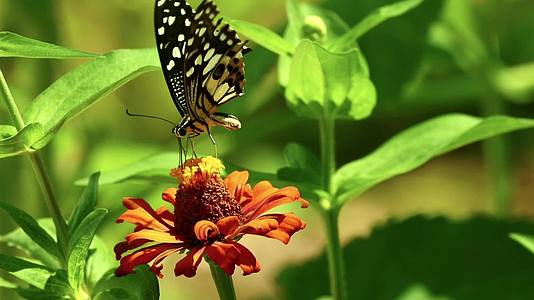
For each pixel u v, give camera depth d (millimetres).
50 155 1189
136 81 1462
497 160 1244
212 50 982
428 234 1168
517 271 1152
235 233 938
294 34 1039
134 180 1021
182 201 956
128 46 1379
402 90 1209
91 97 956
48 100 971
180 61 981
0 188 1190
